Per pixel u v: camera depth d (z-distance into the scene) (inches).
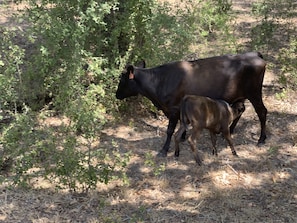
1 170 269.4
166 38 326.3
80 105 286.0
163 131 317.7
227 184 256.1
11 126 268.4
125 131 316.8
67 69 301.3
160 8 335.6
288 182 257.1
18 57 297.9
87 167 258.8
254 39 423.2
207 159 280.1
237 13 498.6
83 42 303.4
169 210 233.8
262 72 284.0
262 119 291.9
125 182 247.6
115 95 314.5
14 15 327.3
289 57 385.7
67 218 226.4
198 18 388.2
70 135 276.1
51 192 248.8
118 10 327.9
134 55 333.4
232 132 307.7
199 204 236.8
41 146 253.3
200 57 373.4
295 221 223.8
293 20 484.4
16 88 312.3
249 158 281.3
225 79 282.7
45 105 316.5
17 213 229.3
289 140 299.4
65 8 307.0
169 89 284.4
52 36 291.7
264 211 232.1
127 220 226.1
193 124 266.1
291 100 345.7
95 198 243.1
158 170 256.2
